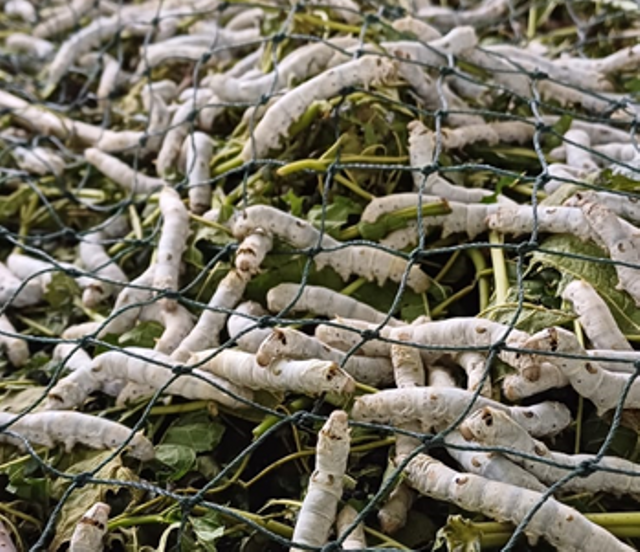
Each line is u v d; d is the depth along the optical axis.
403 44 0.70
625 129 0.71
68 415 0.57
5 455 0.58
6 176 0.73
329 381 0.54
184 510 0.52
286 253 0.62
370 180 0.66
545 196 0.64
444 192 0.64
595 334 0.56
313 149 0.68
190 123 0.70
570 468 0.52
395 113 0.67
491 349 0.54
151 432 0.58
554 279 0.59
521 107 0.72
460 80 0.71
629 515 0.53
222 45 0.82
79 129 0.79
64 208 0.74
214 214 0.65
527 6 0.84
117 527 0.54
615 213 0.61
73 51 0.88
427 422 0.55
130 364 0.58
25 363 0.63
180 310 0.62
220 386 0.56
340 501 0.54
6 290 0.67
